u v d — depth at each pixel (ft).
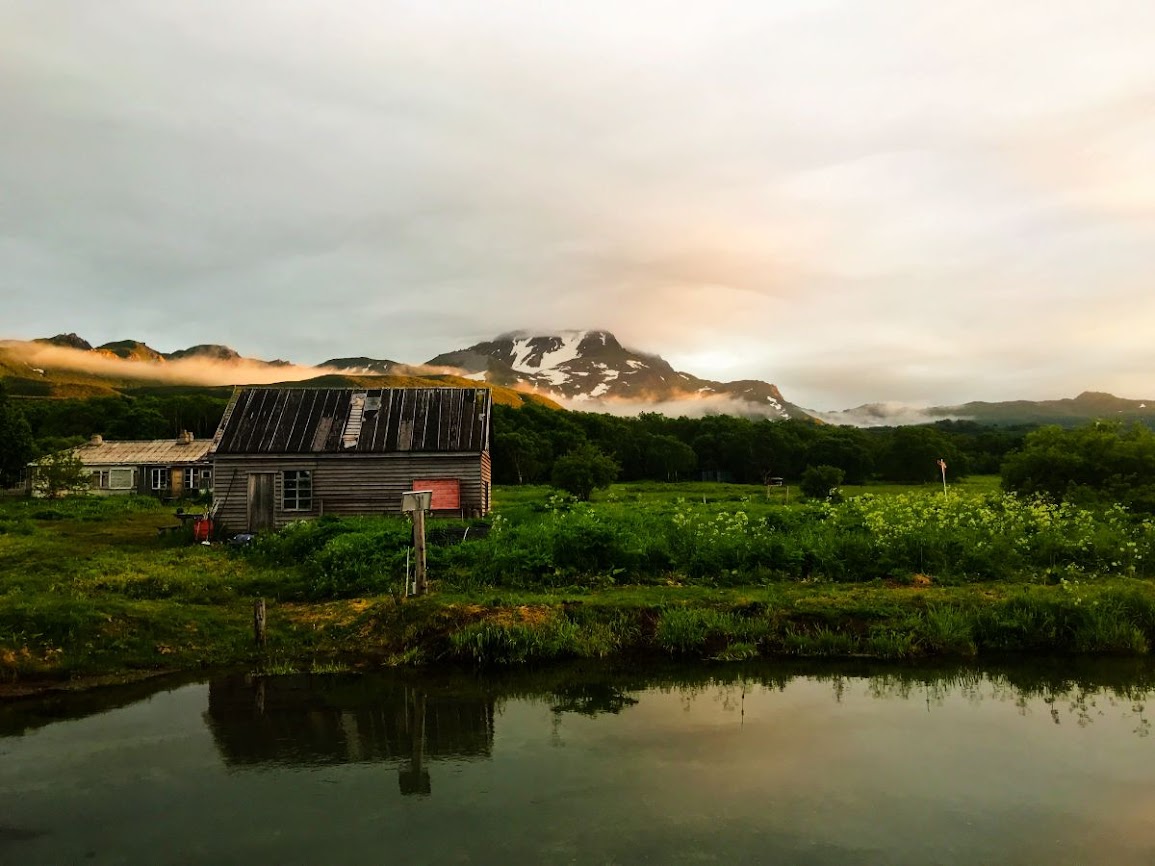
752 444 344.28
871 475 324.19
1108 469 90.07
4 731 29.81
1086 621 42.52
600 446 326.65
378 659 39.88
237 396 94.07
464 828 21.89
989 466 314.76
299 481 86.99
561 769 26.25
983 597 46.29
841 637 41.73
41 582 51.13
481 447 88.63
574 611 43.86
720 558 54.24
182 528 83.46
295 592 51.16
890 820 22.57
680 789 24.67
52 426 339.16
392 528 66.69
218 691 34.99
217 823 22.20
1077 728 30.53
